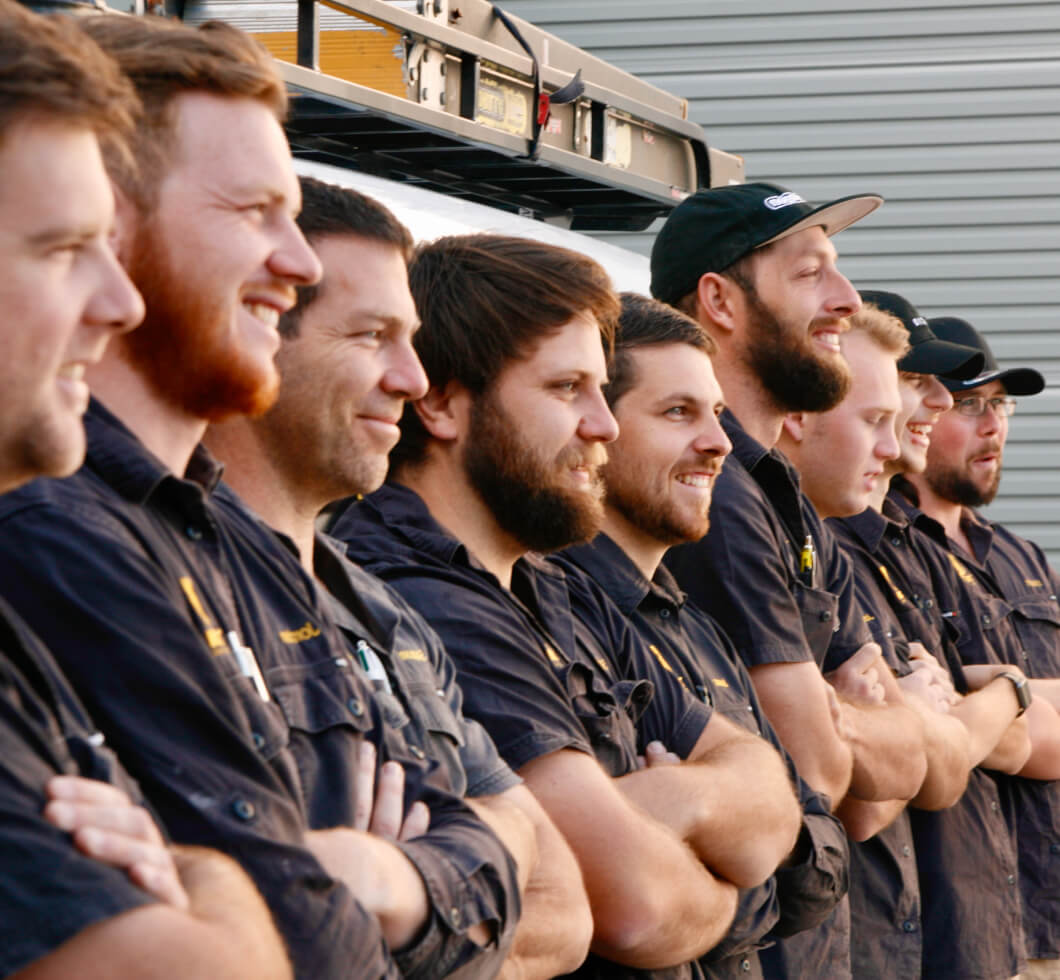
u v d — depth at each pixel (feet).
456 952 4.86
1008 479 21.94
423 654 5.94
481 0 10.40
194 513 4.56
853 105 21.83
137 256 4.55
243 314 4.71
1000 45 21.66
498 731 6.42
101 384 4.57
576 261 7.25
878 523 11.98
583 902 6.04
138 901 3.23
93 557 4.08
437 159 10.88
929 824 11.36
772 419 10.29
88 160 3.42
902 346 11.51
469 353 7.06
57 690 3.72
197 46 4.68
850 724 9.43
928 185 21.81
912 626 12.03
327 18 9.21
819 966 8.93
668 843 6.59
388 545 6.89
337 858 4.58
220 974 3.31
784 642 8.95
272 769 4.41
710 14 21.90
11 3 3.38
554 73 11.11
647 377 8.27
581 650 7.34
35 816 3.21
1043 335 21.71
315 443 5.61
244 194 4.67
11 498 4.11
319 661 4.95
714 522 9.06
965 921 11.34
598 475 7.91
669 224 10.53
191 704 4.05
